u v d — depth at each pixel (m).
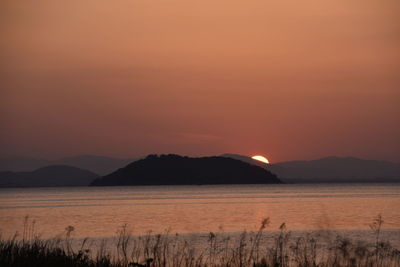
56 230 50.75
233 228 49.81
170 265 18.55
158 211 89.12
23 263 16.45
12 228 52.41
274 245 28.56
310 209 88.06
